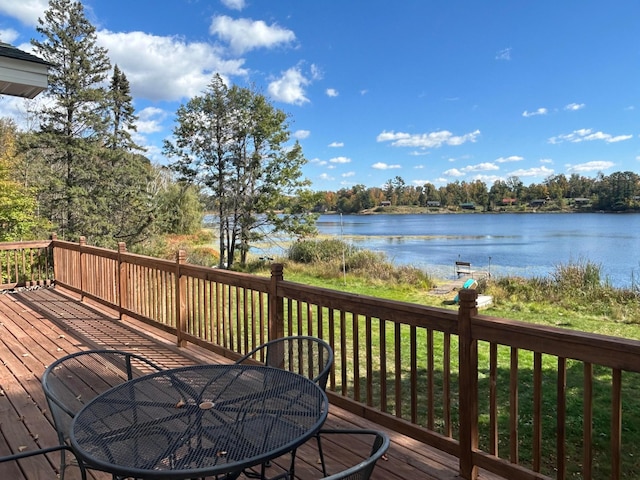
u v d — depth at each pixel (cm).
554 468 259
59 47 1531
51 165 1606
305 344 319
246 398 178
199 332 417
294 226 1648
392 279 1187
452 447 218
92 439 147
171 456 136
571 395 376
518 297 938
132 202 1712
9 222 1039
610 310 794
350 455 238
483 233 3192
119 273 547
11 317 554
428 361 230
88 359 342
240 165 1666
